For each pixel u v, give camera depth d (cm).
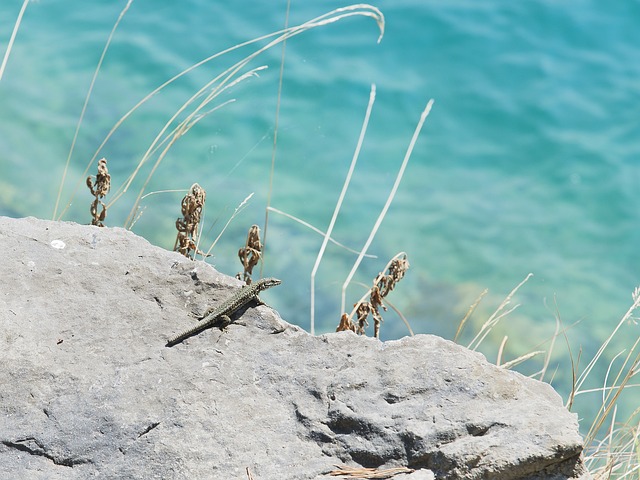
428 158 3538
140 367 1238
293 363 1262
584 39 4209
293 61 3822
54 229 1478
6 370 1209
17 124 3284
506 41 4138
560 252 3180
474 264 3103
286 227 3098
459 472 1095
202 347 1281
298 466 1120
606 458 1484
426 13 4225
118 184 3119
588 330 2858
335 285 2925
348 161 3438
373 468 1121
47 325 1284
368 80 3812
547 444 1105
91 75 3616
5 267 1368
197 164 3238
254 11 4138
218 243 2952
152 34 3888
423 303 2938
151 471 1104
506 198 3403
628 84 3944
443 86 3872
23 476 1097
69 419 1159
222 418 1174
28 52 3691
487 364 1249
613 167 3538
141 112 3428
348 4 4256
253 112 3500
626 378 1523
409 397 1195
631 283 3062
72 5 4056
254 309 1353
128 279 1387
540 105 3803
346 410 1178
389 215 3253
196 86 3606
